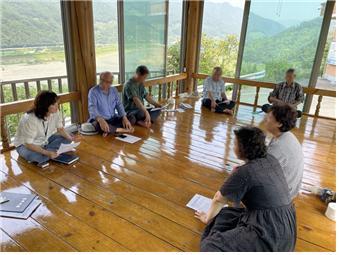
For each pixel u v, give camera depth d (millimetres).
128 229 1633
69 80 3232
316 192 2125
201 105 4805
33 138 2279
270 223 1224
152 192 2043
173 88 5395
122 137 3135
